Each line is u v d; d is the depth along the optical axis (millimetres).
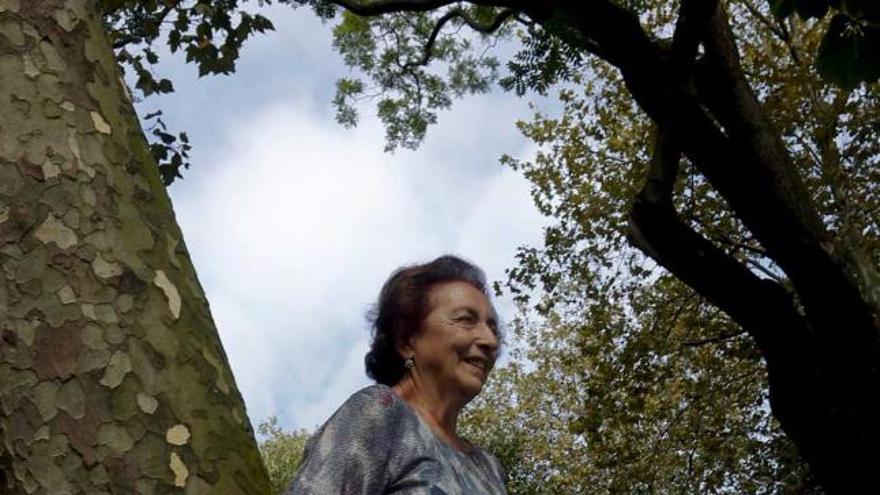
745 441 18000
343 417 2385
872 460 9375
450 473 2420
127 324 1672
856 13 5035
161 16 9992
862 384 9469
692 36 8562
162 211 1824
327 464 2312
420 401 2611
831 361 9547
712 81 9758
